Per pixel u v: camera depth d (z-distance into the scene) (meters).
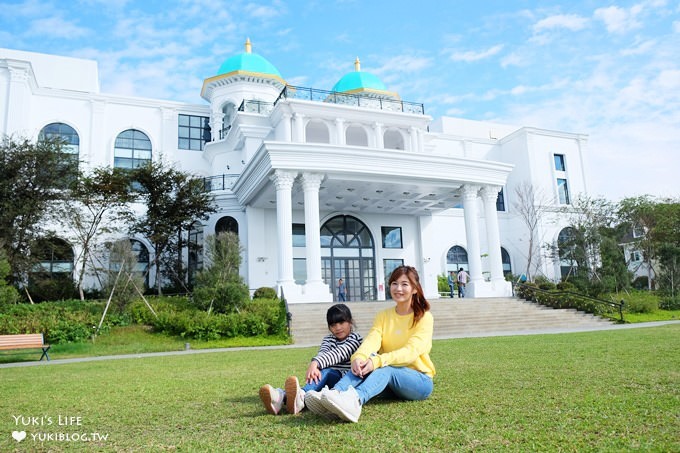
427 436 2.87
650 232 27.39
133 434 3.21
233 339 14.44
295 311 16.75
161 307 16.98
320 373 3.88
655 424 3.01
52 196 19.78
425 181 21.55
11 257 18.33
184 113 29.89
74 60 29.36
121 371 7.57
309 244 19.02
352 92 29.50
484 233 32.56
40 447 2.97
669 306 22.52
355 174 20.14
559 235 32.72
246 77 29.09
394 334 3.91
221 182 27.31
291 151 18.94
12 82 24.34
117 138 28.12
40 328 13.83
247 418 3.54
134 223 23.11
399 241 27.42
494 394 4.11
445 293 28.33
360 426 3.13
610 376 4.93
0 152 19.25
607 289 22.62
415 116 25.75
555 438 2.76
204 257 21.66
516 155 34.56
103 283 17.44
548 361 6.49
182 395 4.75
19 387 5.86
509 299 20.61
